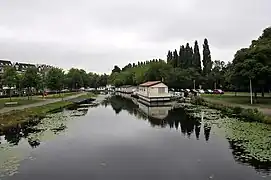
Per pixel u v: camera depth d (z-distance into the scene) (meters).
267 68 45.22
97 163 19.12
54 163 19.12
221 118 37.12
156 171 17.34
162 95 72.38
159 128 32.94
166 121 38.44
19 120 36.19
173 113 47.03
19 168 17.98
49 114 45.66
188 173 16.81
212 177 15.99
